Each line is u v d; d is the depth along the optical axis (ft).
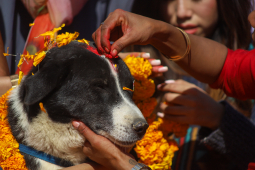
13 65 9.97
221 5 9.21
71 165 5.92
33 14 9.49
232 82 5.98
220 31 10.21
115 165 5.25
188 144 9.06
